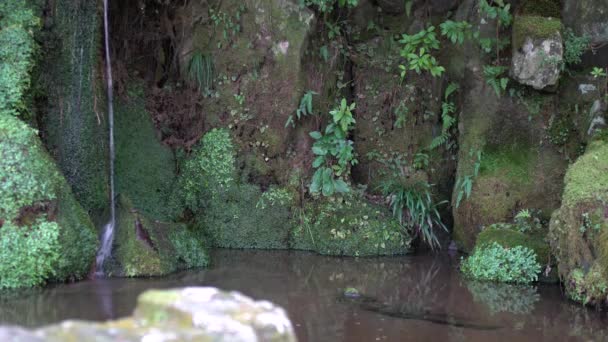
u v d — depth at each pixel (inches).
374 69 358.9
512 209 311.3
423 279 278.2
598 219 241.6
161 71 356.8
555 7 328.8
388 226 333.1
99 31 301.1
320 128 346.9
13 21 275.0
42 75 286.7
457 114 349.7
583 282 242.2
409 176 350.3
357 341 194.4
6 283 237.3
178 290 113.2
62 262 246.8
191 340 95.0
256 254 323.9
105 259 271.9
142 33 350.9
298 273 282.8
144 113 343.0
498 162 320.8
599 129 298.5
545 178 312.7
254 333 101.0
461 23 324.8
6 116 260.4
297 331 201.8
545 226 301.3
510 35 328.8
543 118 319.9
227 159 340.8
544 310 236.1
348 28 363.3
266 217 338.0
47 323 194.9
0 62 269.0
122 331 95.7
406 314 225.3
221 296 112.6
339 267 298.0
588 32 323.9
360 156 357.7
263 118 341.4
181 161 345.1
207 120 346.9
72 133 290.7
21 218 241.3
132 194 327.9
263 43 339.6
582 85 319.3
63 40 290.4
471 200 320.2
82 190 290.5
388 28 366.6
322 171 333.1
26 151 248.2
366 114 358.9
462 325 214.8
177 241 291.7
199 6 348.5
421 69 354.9
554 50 307.6
